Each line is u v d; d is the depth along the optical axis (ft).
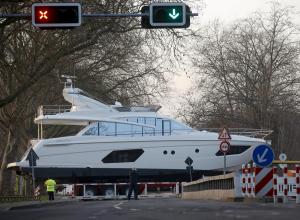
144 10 152.15
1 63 283.59
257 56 474.49
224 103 479.41
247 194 187.21
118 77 422.41
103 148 358.84
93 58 357.20
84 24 250.57
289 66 472.85
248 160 365.40
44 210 177.58
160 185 362.12
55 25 149.18
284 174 173.58
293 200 184.65
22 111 384.47
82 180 359.25
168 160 359.05
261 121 469.16
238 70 477.36
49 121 366.63
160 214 128.16
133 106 395.75
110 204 211.00
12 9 213.46
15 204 227.81
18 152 425.69
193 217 115.03
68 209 176.76
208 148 361.10
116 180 361.71
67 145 357.41
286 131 476.95
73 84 384.47
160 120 368.27
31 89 369.50
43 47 283.59
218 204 171.94
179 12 150.30
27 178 365.40
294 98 471.62
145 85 434.71
